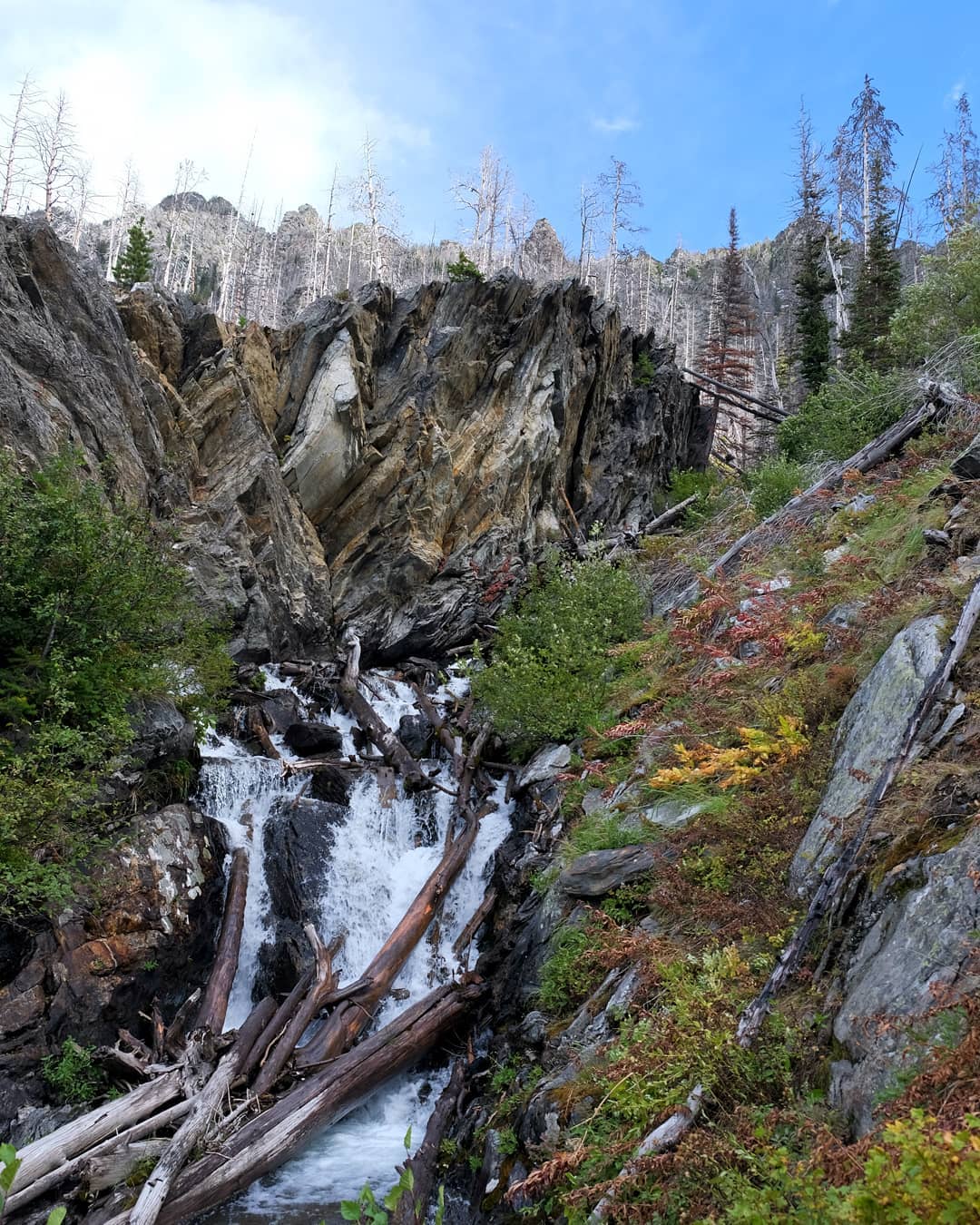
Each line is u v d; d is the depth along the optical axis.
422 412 21.62
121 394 16.23
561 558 21.66
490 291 25.00
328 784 13.66
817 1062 4.60
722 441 44.44
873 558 9.65
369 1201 2.67
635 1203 4.39
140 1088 8.44
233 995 10.91
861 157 39.41
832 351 37.69
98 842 9.91
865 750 6.31
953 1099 3.53
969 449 9.69
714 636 11.30
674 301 69.81
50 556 10.32
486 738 15.15
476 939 11.51
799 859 6.20
